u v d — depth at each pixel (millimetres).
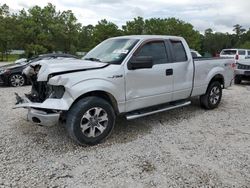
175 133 5152
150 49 5277
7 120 5820
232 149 4434
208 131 5289
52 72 4246
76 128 4293
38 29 50125
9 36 42375
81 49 57188
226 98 8508
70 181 3451
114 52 5133
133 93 4918
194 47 53438
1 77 10672
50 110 4234
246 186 3367
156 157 4121
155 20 51125
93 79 4410
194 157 4125
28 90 9797
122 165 3867
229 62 7168
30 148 4395
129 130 5289
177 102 5973
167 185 3371
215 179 3514
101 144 4586
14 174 3590
